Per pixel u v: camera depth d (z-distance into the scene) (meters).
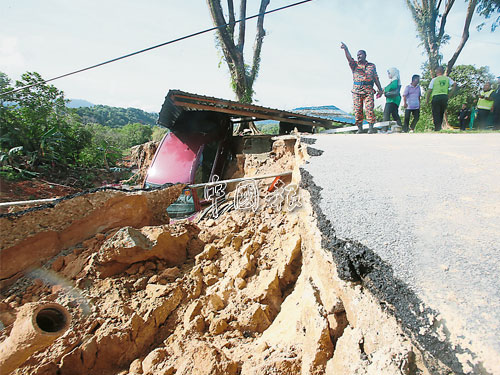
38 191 11.71
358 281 1.60
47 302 2.80
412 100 8.50
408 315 1.21
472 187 2.19
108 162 20.39
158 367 2.45
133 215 4.19
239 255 3.94
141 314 2.94
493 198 1.97
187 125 10.58
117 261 3.38
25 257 3.38
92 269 3.33
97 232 3.92
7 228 3.30
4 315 2.85
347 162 3.19
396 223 1.76
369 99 7.74
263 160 9.10
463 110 10.55
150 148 16.39
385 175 2.64
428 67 17.61
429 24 16.39
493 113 8.58
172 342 2.76
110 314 2.91
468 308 1.12
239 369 2.28
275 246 4.13
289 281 3.52
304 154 4.43
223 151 10.76
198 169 9.52
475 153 3.18
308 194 2.60
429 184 2.32
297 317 2.50
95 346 2.60
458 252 1.43
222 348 2.65
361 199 2.14
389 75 8.74
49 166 14.59
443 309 1.14
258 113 10.29
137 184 15.64
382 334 1.31
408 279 1.32
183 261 3.97
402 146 3.99
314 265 2.31
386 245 1.56
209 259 3.91
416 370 1.14
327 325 1.83
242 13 14.39
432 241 1.54
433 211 1.86
